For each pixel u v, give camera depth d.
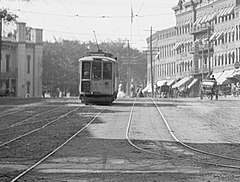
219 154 16.77
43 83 108.75
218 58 87.19
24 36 102.75
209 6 92.25
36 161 14.94
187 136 22.19
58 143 19.27
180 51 106.50
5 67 101.19
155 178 12.11
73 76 112.00
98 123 27.30
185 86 98.06
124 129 24.55
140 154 16.50
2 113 35.25
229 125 27.19
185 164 14.44
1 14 51.44
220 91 74.88
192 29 98.69
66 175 12.48
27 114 34.09
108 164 14.36
